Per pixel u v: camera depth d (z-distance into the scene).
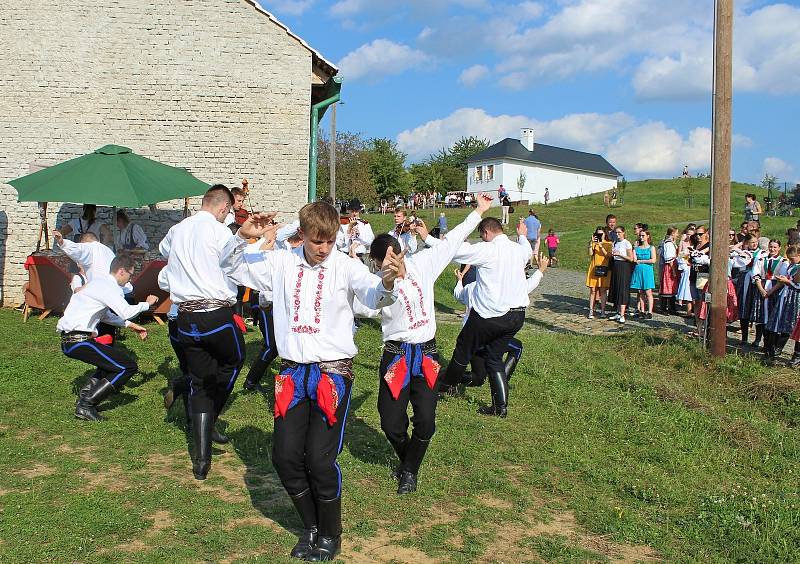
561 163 70.88
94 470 5.14
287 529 4.31
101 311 6.37
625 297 13.67
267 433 6.10
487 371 7.20
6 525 4.16
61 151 12.60
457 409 7.38
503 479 5.44
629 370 9.29
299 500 4.02
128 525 4.22
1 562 3.71
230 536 4.15
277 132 12.99
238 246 4.20
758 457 6.60
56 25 12.54
